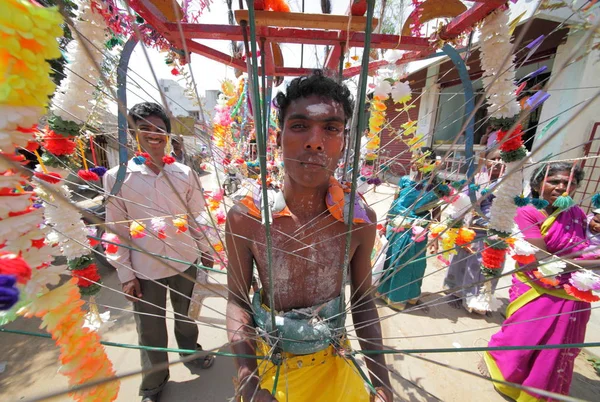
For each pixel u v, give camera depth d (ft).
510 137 3.48
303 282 3.72
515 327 6.71
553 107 11.78
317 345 3.44
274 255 3.62
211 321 9.04
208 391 6.88
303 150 3.10
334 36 4.02
